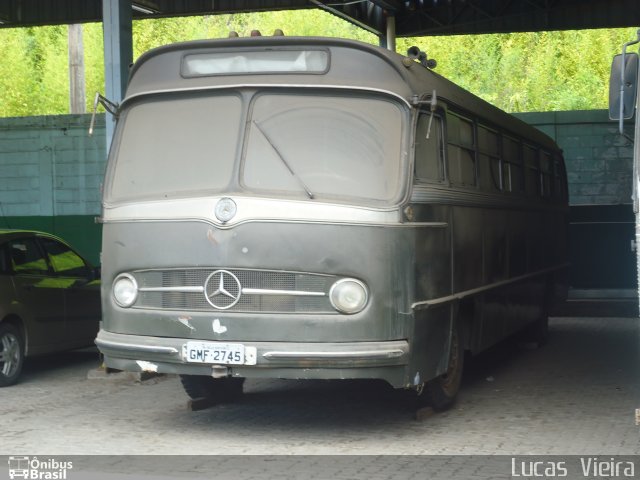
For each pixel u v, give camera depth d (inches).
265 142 337.4
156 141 351.6
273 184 332.2
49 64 2203.5
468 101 420.8
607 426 370.0
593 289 885.8
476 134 430.3
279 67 343.9
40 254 502.6
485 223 434.3
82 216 930.7
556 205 628.7
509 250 484.7
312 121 337.7
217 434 356.5
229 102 345.7
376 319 323.9
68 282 515.5
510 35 2204.7
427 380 351.9
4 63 2180.1
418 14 942.4
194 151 344.5
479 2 920.3
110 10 505.7
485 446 335.3
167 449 331.0
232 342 325.4
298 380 482.3
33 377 500.1
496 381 481.7
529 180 552.4
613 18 909.8
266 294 324.5
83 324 526.3
